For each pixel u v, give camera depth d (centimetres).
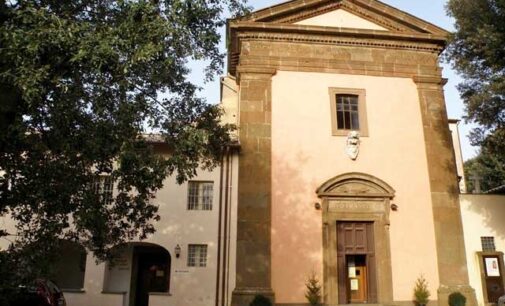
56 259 1074
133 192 1462
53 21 870
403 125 1922
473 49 1573
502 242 1853
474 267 1811
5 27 843
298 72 1917
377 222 1794
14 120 945
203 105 1244
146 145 1099
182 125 1132
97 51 870
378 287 1727
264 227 1708
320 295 1673
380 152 1870
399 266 1758
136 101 1041
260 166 1773
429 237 1805
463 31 1592
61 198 1020
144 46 920
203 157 1311
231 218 1745
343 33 1961
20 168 1020
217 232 1734
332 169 1814
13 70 844
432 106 1964
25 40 827
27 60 835
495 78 1511
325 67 1936
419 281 1745
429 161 1889
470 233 1852
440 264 1770
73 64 909
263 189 1748
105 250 1240
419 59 2020
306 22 1994
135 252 1994
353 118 1914
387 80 1970
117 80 983
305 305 1652
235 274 1673
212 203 1773
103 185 1402
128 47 916
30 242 1048
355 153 1842
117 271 1934
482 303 1761
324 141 1844
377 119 1911
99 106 973
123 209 1195
